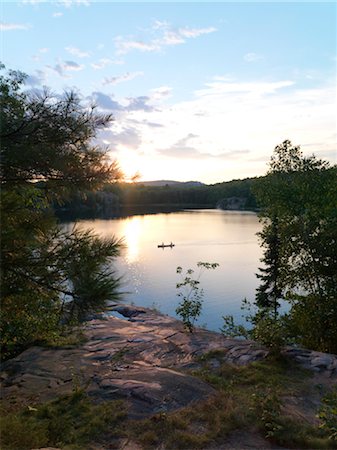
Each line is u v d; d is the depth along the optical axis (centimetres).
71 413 576
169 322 1226
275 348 862
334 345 1355
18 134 428
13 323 641
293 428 534
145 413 579
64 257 413
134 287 4469
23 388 694
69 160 450
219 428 538
